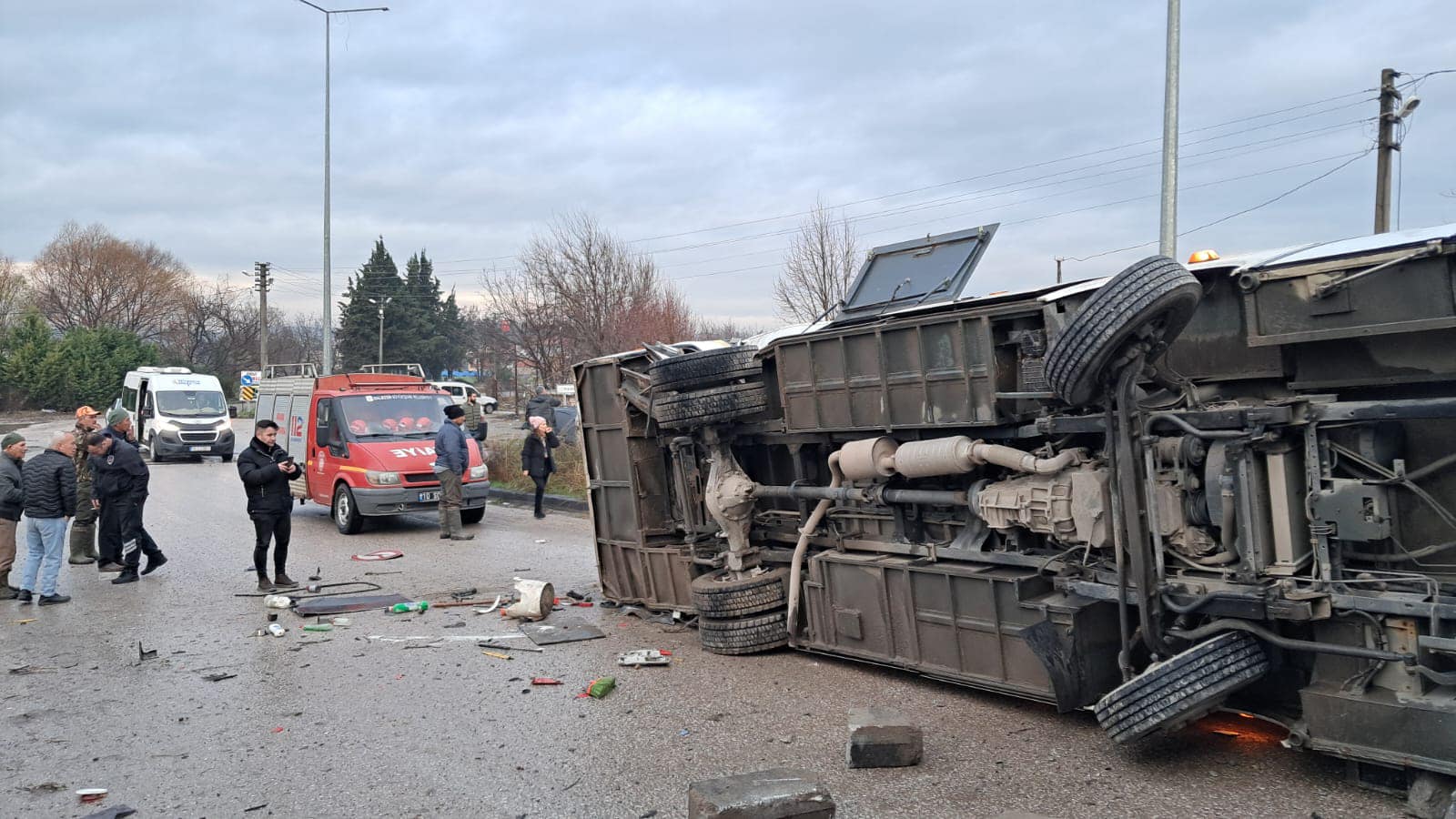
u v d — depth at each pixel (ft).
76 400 195.42
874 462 21.49
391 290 243.81
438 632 28.53
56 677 24.52
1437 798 13.76
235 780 17.58
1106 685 17.88
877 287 25.77
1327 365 15.71
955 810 15.14
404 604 31.48
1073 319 15.52
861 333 21.35
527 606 29.55
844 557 22.85
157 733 20.20
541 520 53.26
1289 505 15.48
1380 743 14.23
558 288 99.45
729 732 19.21
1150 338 15.44
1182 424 15.85
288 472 35.24
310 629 29.01
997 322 19.08
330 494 50.96
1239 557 15.56
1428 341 14.61
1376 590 14.82
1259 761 16.29
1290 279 15.39
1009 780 16.17
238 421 169.58
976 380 19.20
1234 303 16.84
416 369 85.71
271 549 44.39
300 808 16.29
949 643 20.56
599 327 96.17
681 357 25.27
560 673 23.85
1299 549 15.56
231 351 273.95
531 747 18.81
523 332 112.98
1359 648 14.56
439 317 260.83
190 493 68.74
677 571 28.63
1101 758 16.88
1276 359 16.26
